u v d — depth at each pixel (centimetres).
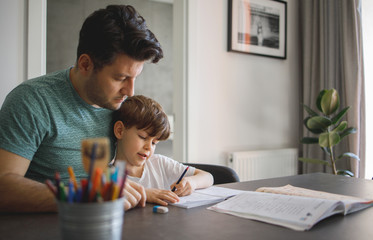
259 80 273
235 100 259
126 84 89
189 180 105
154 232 64
